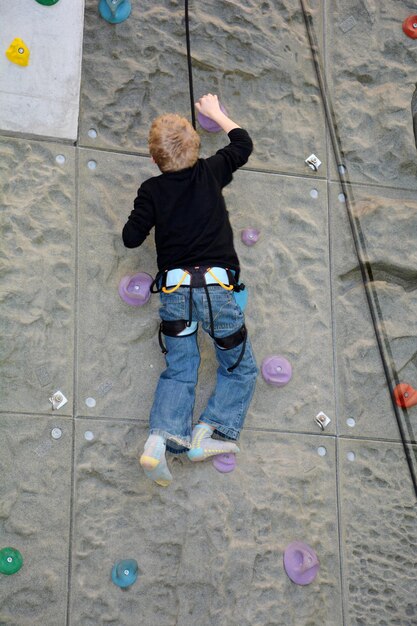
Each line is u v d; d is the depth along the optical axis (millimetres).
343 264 4859
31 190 4496
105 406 4375
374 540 4566
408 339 4848
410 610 4531
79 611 4156
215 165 4223
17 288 4371
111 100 4711
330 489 4566
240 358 4238
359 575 4516
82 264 4484
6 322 4324
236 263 4152
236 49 4957
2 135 4516
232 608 4320
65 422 4309
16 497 4184
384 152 5090
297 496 4508
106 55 4762
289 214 4828
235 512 4414
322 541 4492
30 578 4137
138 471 4348
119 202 4605
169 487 4367
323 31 5176
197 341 4512
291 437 4578
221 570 4336
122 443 4352
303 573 4414
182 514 4355
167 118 4148
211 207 4117
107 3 4770
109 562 4234
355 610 4473
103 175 4621
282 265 4758
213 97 4574
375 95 5160
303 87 5031
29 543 4160
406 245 4965
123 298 4492
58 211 4512
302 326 4711
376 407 4727
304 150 4945
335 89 5113
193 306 4082
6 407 4258
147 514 4316
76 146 4613
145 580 4258
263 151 4871
